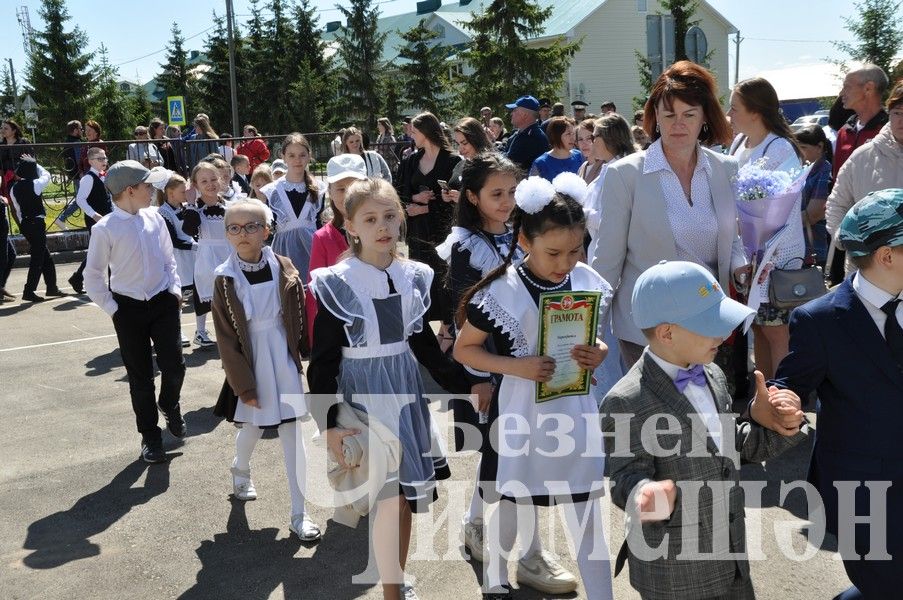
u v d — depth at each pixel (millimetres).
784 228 4465
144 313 5184
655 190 4070
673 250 4105
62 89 45125
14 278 12602
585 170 6980
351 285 3350
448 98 48094
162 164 15508
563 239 2977
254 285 4242
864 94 5836
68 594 3742
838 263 5805
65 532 4344
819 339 2652
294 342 4281
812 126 6527
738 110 5102
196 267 7648
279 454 5316
